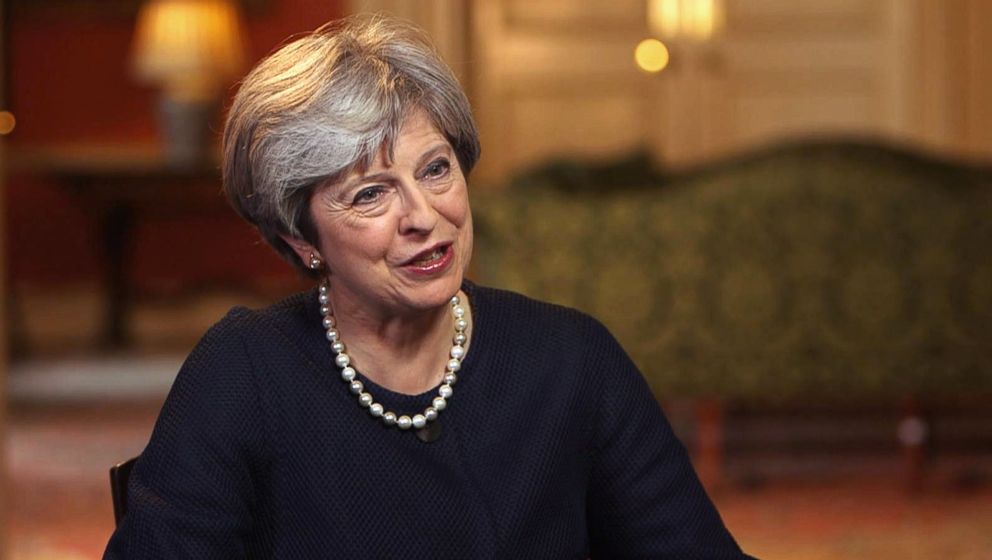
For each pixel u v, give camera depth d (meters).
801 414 9.55
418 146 2.17
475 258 7.64
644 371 7.59
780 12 13.45
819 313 7.53
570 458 2.39
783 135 13.46
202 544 2.20
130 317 14.12
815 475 8.19
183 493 2.21
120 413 10.68
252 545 2.29
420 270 2.21
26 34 14.18
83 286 14.29
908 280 7.49
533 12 13.45
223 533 2.22
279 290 14.38
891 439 9.01
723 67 13.45
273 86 2.17
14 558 6.70
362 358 2.33
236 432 2.25
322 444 2.28
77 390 11.65
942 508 7.44
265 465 2.27
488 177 13.38
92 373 12.37
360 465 2.27
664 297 7.53
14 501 7.91
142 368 12.59
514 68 13.46
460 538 2.27
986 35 13.33
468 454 2.32
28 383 11.96
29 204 14.28
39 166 12.86
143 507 2.21
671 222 7.48
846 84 13.46
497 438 2.34
